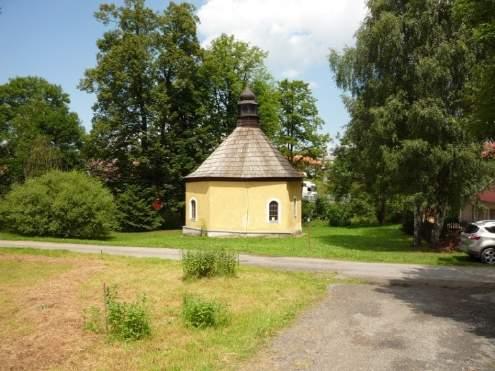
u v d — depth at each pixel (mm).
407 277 14422
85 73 36438
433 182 21672
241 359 7137
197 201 31750
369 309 10352
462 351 7551
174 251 21312
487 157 21281
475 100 12523
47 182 29188
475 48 19859
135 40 35312
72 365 6945
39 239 25969
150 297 11383
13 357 7277
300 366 6855
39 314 9750
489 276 14672
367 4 23750
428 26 21047
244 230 29812
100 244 24172
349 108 23891
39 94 47281
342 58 24109
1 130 44812
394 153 20875
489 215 31875
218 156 31328
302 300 11086
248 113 32094
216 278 13656
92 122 37594
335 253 19688
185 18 37344
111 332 8359
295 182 31266
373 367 6828
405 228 33250
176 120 39219
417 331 8664
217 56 40250
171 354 7355
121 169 38625
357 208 44094
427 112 19844
